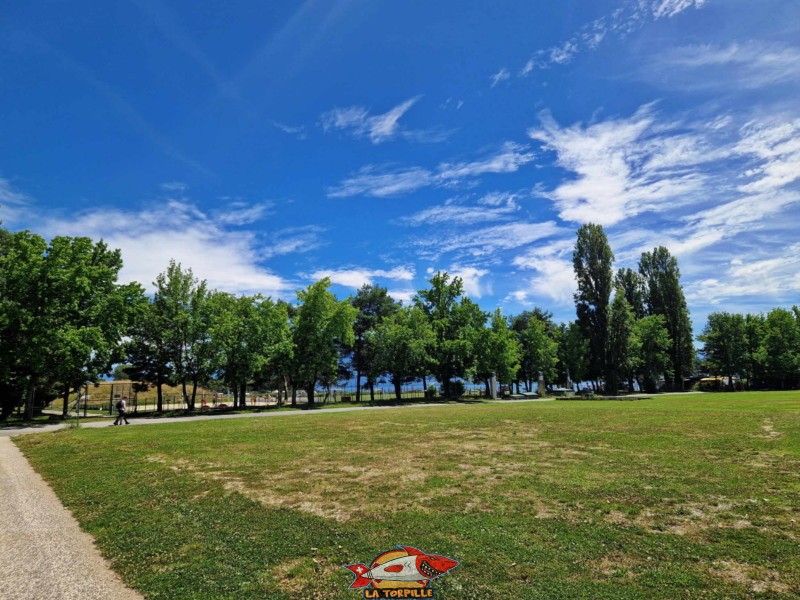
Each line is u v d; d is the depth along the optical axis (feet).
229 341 161.99
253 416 116.88
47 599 18.65
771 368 245.24
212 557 22.38
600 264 229.25
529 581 18.84
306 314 182.50
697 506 27.53
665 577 18.78
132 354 154.92
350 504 29.99
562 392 244.01
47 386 139.54
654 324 257.14
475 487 33.17
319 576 19.99
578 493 30.86
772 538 22.36
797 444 45.21
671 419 72.54
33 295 112.27
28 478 43.19
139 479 39.42
